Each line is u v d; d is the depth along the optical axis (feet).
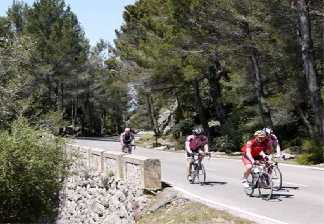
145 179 47.75
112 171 58.08
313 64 81.46
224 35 105.91
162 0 133.18
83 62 242.37
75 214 66.49
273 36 97.19
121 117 314.35
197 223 36.32
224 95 127.44
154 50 132.46
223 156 104.27
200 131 57.57
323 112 80.94
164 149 140.67
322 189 49.37
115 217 53.57
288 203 41.55
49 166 61.72
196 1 106.52
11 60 95.86
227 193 48.39
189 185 55.31
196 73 119.96
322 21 92.27
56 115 90.53
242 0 99.14
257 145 45.42
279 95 100.78
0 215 60.08
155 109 198.49
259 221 34.17
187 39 112.37
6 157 58.13
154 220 42.09
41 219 63.46
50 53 216.54
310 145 79.36
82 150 72.02
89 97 282.97
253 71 110.01
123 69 165.37
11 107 87.10
